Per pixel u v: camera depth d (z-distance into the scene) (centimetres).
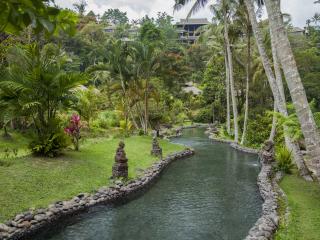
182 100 4844
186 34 8031
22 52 1351
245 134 2500
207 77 4472
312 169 1404
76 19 201
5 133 1691
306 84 2912
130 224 880
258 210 1001
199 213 974
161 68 2903
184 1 1812
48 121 1328
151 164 1557
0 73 1254
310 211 862
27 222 788
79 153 1472
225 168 1648
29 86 1257
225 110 4244
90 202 980
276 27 652
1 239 700
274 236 728
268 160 1582
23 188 951
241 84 3662
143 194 1174
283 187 1160
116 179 1194
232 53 3222
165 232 829
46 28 165
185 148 2184
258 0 1975
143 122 2764
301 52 3103
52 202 916
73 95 1443
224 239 788
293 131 1113
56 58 1469
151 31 4022
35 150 1268
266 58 1459
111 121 2944
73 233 813
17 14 163
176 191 1216
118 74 2522
